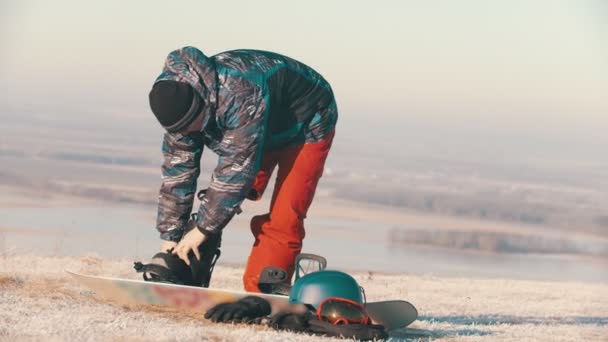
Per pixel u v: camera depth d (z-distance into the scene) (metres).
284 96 10.57
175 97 9.93
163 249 10.71
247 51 10.53
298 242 10.88
